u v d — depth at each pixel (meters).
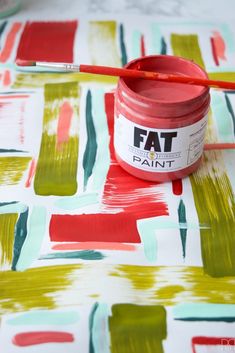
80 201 0.51
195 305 0.42
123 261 0.45
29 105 0.62
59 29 0.75
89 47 0.71
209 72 0.67
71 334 0.40
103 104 0.62
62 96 0.63
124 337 0.40
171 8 0.80
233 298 0.43
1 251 0.46
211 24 0.76
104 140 0.58
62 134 0.58
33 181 0.53
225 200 0.51
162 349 0.40
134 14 0.78
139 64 0.52
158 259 0.46
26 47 0.71
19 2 0.79
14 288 0.43
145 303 0.42
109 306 0.42
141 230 0.48
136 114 0.47
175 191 0.52
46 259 0.46
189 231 0.48
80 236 0.48
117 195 0.52
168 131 0.47
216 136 0.59
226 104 0.63
